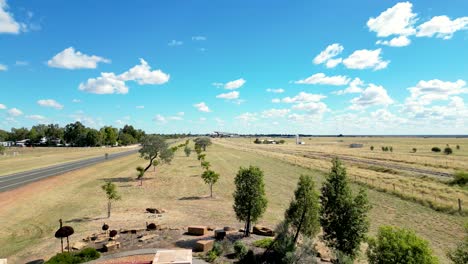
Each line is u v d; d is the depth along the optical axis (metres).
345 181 18.02
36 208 34.12
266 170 66.50
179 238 23.16
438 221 29.25
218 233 22.81
